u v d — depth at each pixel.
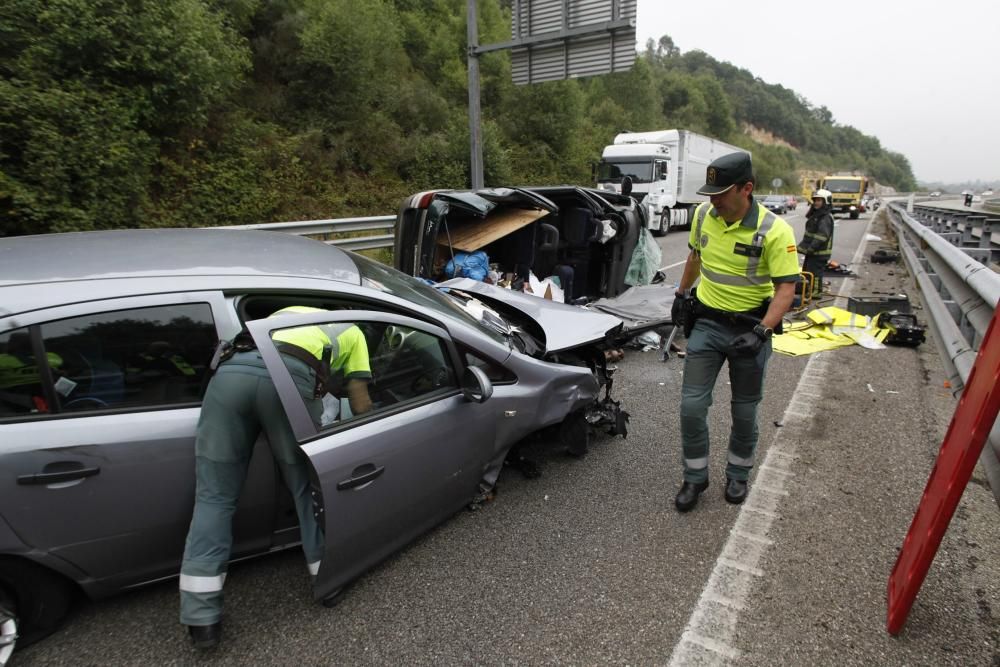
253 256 2.61
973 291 3.94
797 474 3.49
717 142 24.81
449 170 15.64
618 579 2.58
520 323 3.92
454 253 5.99
